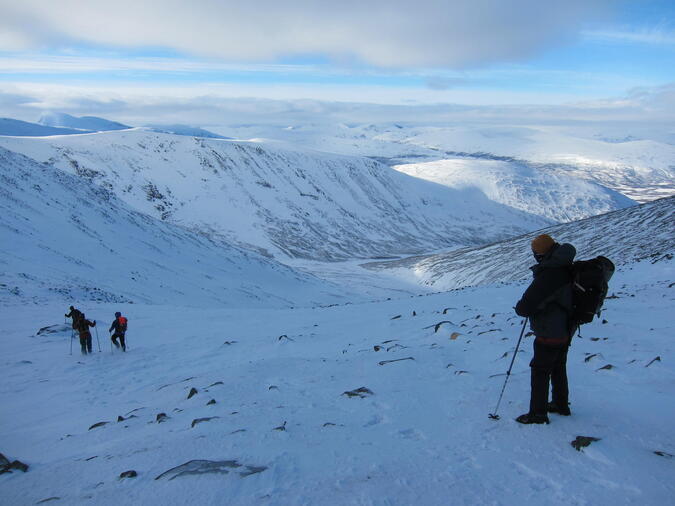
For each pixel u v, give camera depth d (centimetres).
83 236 5212
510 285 2680
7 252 3897
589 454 377
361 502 316
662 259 2356
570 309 450
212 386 794
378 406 558
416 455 399
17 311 2405
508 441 419
